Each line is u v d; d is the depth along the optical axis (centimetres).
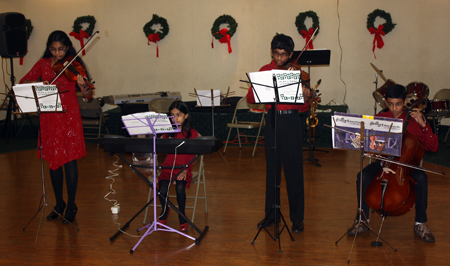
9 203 362
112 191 397
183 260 244
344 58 739
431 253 250
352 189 393
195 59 784
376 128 238
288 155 280
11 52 594
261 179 439
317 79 755
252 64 768
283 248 260
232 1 760
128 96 641
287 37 266
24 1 801
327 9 733
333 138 255
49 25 805
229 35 745
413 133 279
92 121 640
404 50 720
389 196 253
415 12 707
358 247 260
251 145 650
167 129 249
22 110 271
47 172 477
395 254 249
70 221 313
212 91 505
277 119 276
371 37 726
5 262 243
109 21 794
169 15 780
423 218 273
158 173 318
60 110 279
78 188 408
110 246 266
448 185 397
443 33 702
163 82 798
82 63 316
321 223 304
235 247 262
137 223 310
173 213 330
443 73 710
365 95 741
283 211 334
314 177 439
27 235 286
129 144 255
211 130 688
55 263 242
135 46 795
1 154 583
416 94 451
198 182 309
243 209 340
